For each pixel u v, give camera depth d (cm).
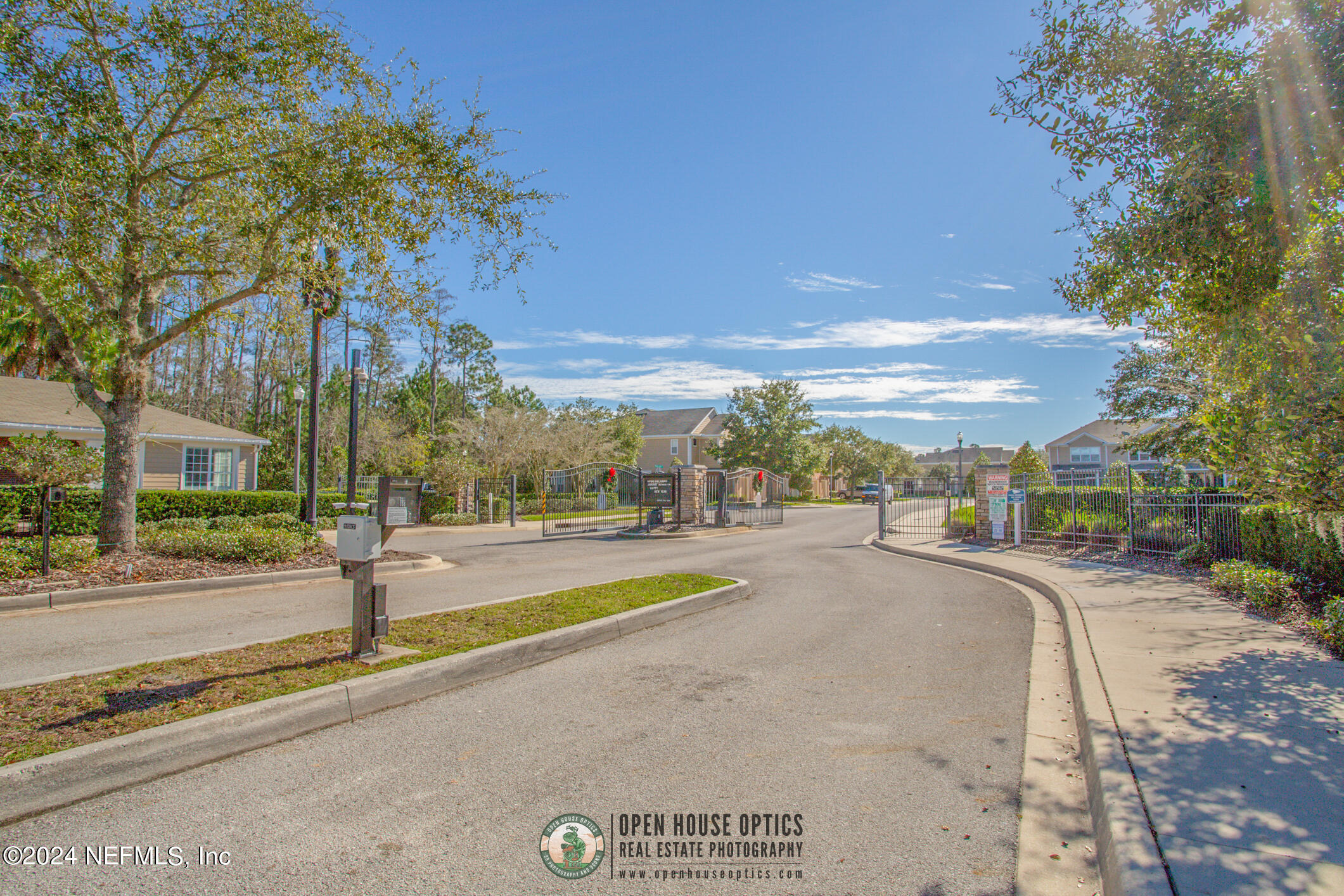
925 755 429
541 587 1042
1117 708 464
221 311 1120
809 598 998
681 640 725
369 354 4606
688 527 2314
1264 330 585
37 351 2398
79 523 1506
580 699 530
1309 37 496
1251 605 820
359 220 955
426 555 1380
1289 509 727
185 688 482
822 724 480
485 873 301
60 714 428
